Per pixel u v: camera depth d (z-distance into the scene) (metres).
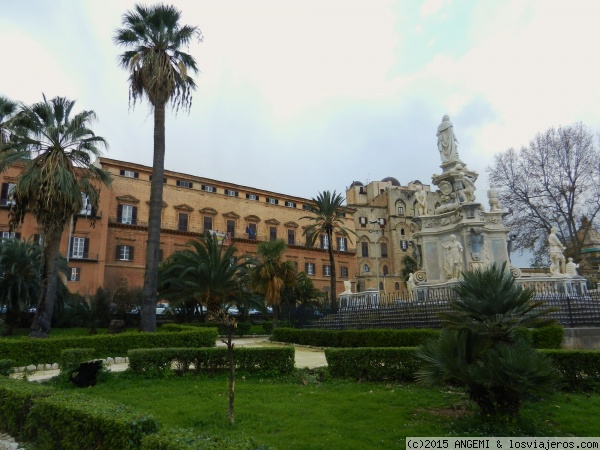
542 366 6.31
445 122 26.77
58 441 5.65
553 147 35.16
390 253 76.25
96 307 30.83
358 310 22.56
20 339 14.60
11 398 6.72
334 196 40.09
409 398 8.65
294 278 31.36
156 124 21.22
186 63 22.72
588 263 36.59
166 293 28.31
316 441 5.89
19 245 27.91
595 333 13.52
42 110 19.27
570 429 6.39
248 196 63.31
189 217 56.03
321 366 12.56
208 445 4.05
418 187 81.69
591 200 33.78
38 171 18.31
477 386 6.76
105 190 48.00
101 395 9.25
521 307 7.16
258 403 8.28
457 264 21.91
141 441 4.51
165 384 10.55
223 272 24.17
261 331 33.59
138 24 21.34
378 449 5.56
